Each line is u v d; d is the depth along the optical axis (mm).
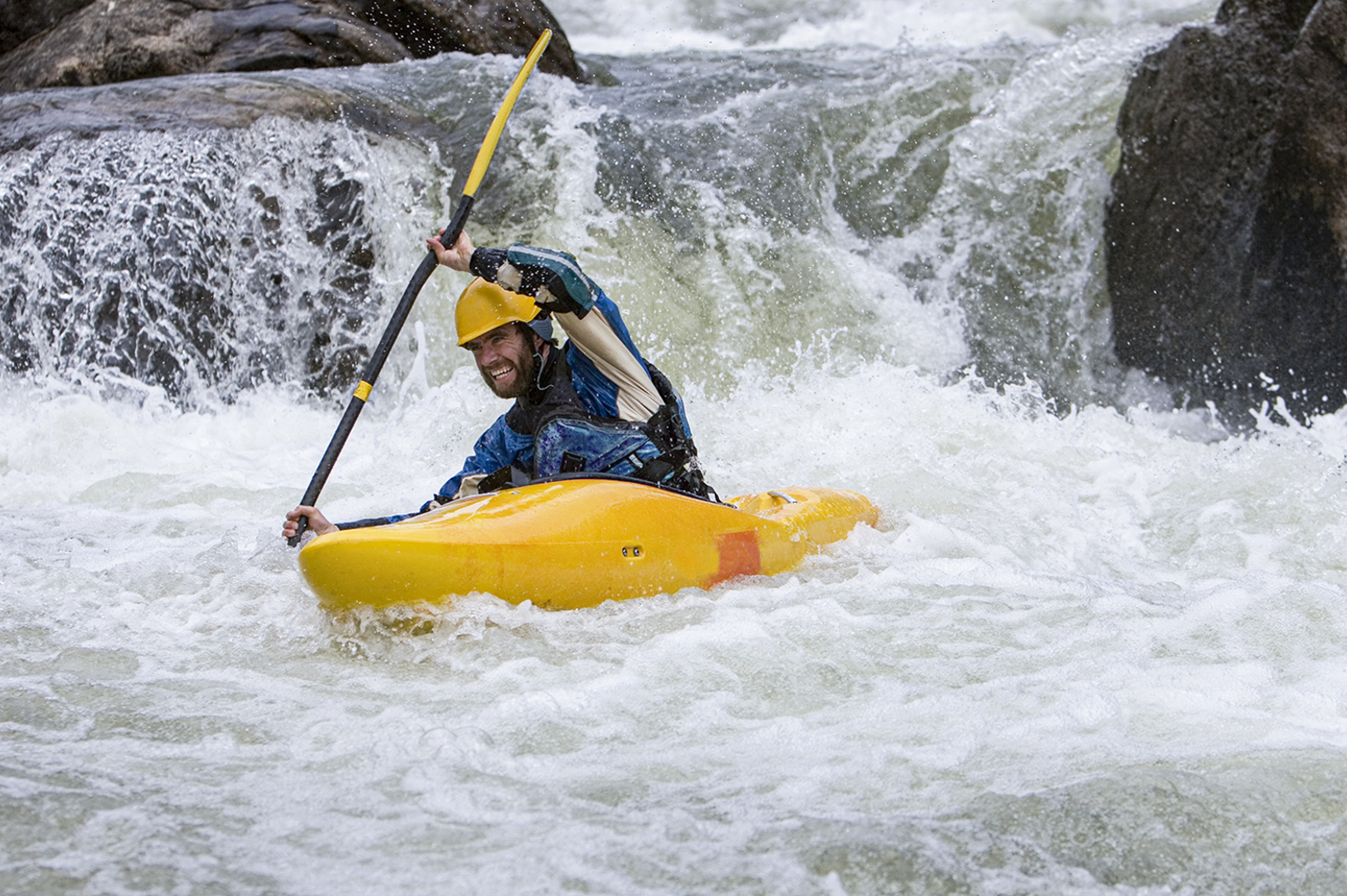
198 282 30078
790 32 65375
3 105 32719
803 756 10391
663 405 15664
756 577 15594
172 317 29922
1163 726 10875
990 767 10070
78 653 13000
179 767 10078
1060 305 34469
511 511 14086
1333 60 29797
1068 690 11711
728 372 31516
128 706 11461
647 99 37250
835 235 34719
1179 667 12453
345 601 13195
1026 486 22750
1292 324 30531
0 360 30703
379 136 32500
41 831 8883
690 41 64875
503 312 14656
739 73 41188
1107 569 18047
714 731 10961
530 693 11688
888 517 19312
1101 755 10250
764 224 33250
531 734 10852
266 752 10422
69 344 30359
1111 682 12031
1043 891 8234
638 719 11227
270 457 25516
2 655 12844
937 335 33156
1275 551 19172
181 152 30375
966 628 13695
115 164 30391
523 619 13617
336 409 30672
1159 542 20203
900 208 35625
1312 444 27688
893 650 13000
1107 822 9047
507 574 13516
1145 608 14492
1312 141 29922
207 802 9422
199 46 39312
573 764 10227
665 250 32500
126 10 39688
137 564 16406
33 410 26766
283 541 16828
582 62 46188
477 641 13234
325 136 31812
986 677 12203
